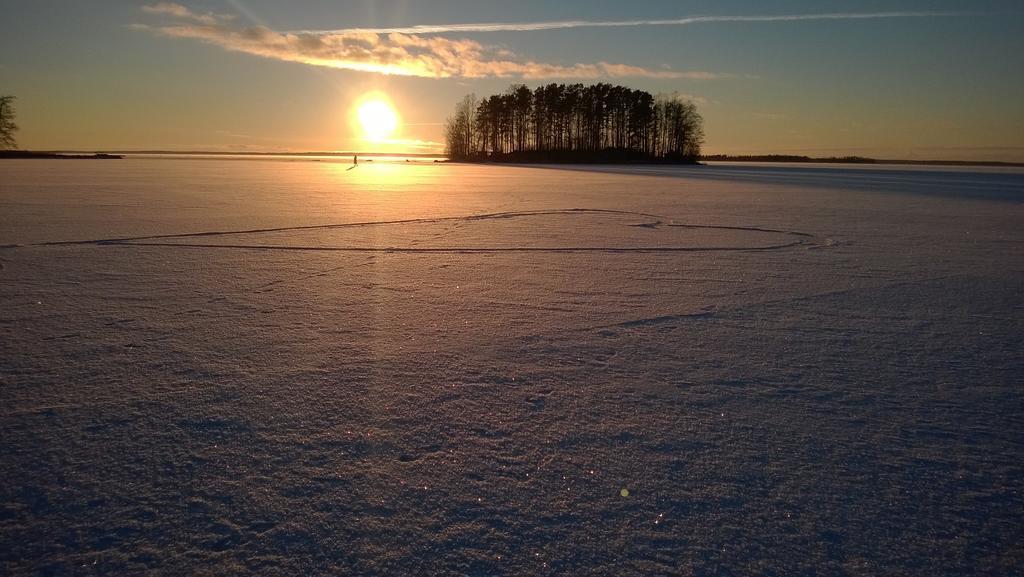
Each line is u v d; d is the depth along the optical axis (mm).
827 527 2170
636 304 5363
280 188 20797
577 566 1961
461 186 23000
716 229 10766
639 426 2945
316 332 4434
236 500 2301
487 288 5969
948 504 2322
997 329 4668
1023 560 2018
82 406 3115
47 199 15219
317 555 2002
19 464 2555
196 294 5602
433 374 3613
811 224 11641
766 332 4539
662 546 2059
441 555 2004
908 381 3562
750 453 2688
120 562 1967
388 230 10289
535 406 3170
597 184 25125
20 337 4250
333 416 3023
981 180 32250
